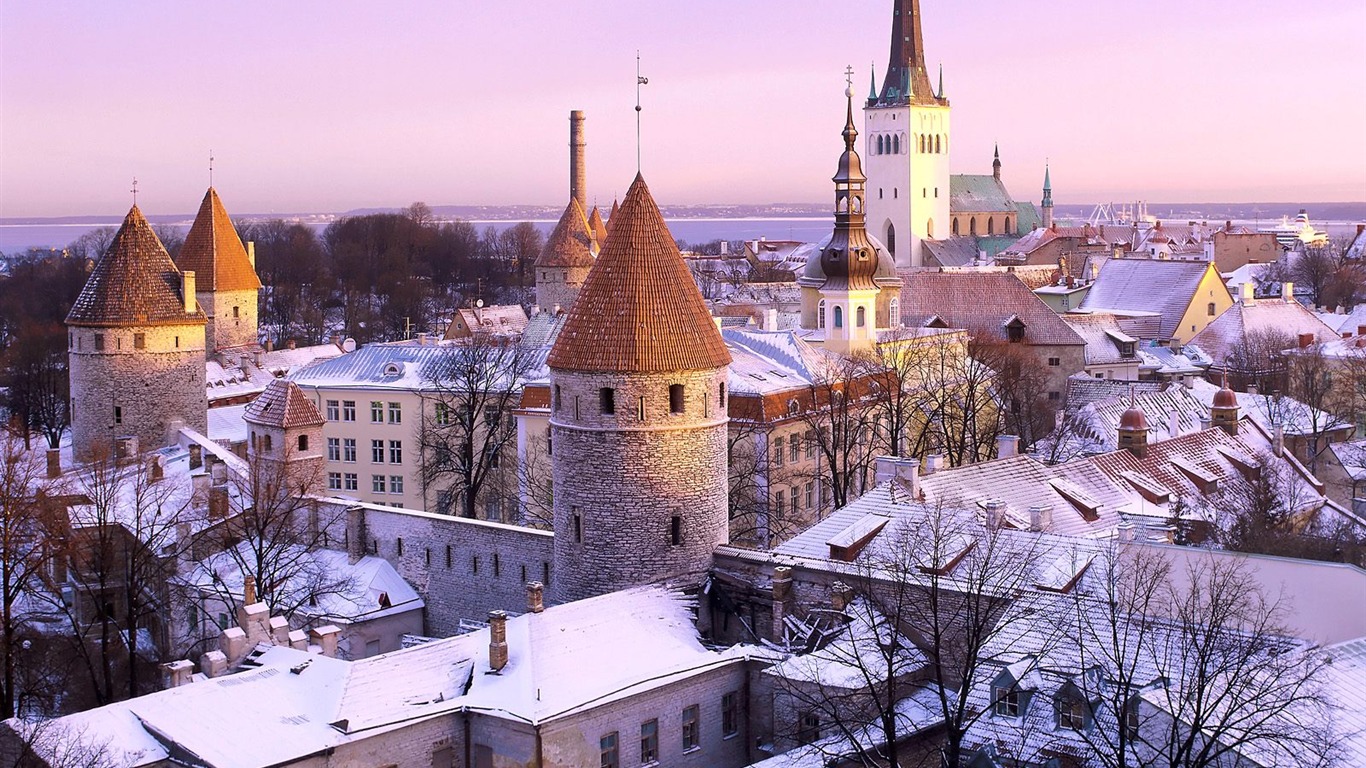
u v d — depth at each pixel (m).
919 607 72.88
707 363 83.88
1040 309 187.75
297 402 115.25
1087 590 72.06
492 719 70.31
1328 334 192.38
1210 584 63.00
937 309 191.12
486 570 96.25
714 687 76.62
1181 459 108.94
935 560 69.00
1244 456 113.75
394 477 148.50
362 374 150.38
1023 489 93.88
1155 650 63.19
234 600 92.94
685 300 84.12
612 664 75.19
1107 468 102.38
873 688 64.75
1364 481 133.62
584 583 84.94
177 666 75.12
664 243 84.19
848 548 81.31
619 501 83.38
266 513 99.38
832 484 126.62
